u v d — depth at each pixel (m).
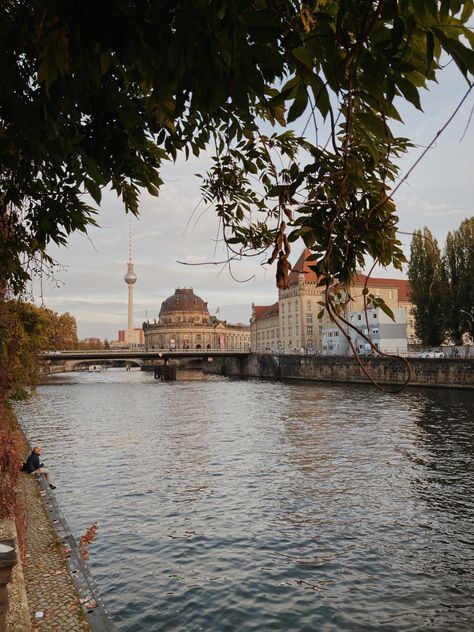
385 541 13.21
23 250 5.43
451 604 10.11
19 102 2.77
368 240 2.80
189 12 1.58
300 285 108.19
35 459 18.14
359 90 1.76
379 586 10.90
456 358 53.62
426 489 17.50
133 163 4.12
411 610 9.92
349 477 19.47
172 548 13.15
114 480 20.17
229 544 13.34
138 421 38.56
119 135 3.85
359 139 2.37
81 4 1.64
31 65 2.49
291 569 11.80
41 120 2.50
